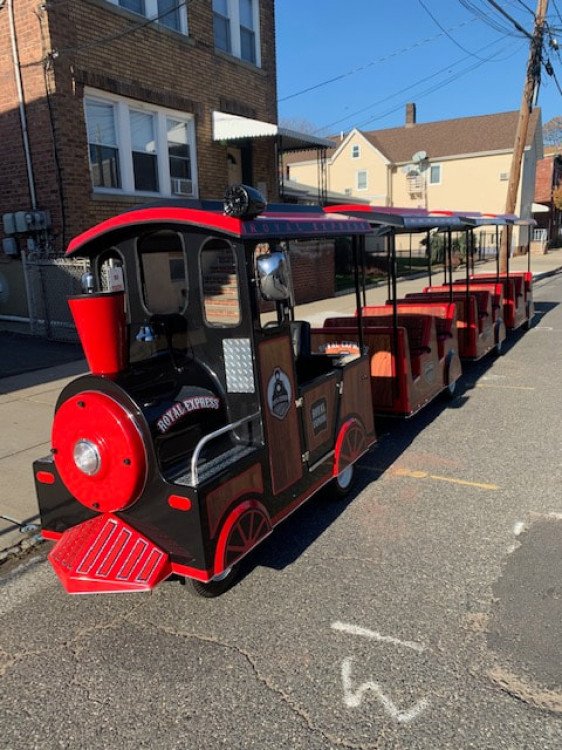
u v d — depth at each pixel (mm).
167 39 11086
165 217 3344
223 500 3145
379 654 2961
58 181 9656
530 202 39281
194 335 3590
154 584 3020
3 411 6625
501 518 4320
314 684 2775
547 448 5660
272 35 13977
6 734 2561
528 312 12492
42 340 10180
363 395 4852
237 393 3508
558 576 3576
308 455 3990
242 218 3219
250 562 3861
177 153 11844
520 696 2662
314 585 3580
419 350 6422
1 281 11047
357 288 4781
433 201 39750
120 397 3072
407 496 4750
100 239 3797
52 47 9188
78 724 2600
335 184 41844
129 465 3043
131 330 3389
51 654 3068
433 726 2514
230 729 2539
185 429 3277
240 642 3094
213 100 12312
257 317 3402
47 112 9477
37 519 4355
